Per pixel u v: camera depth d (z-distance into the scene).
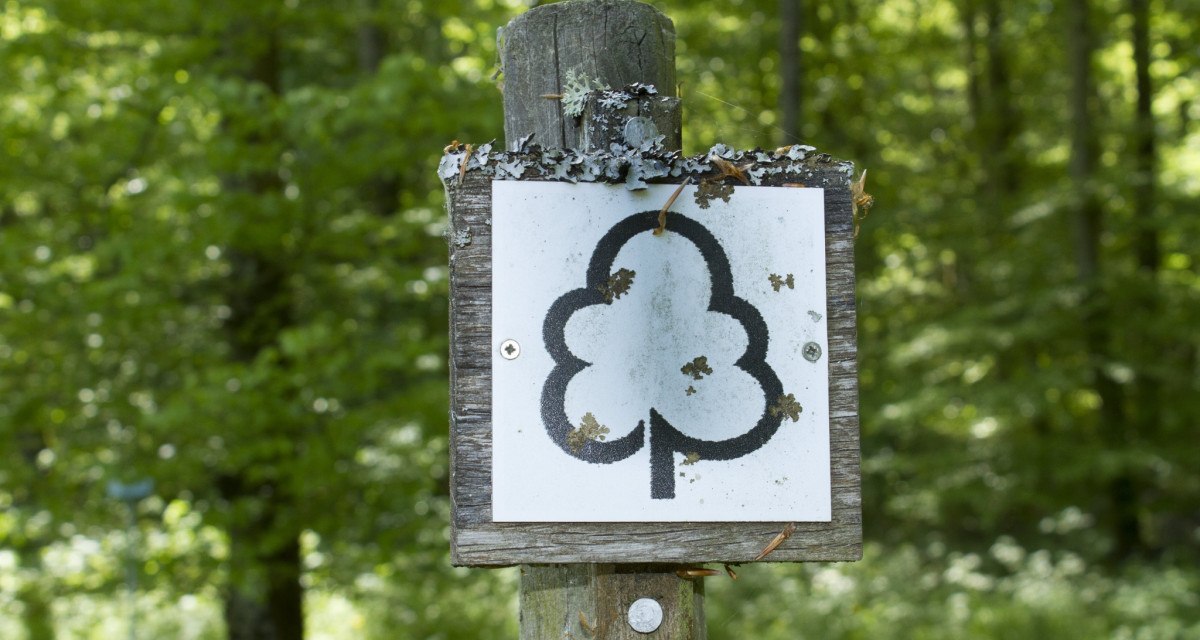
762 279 1.94
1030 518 14.38
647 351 1.90
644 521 1.87
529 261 1.89
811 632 9.80
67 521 6.54
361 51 9.71
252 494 6.97
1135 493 12.54
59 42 6.36
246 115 6.11
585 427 1.87
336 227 7.00
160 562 6.57
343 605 10.01
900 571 11.63
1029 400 11.10
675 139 2.05
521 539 1.84
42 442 6.88
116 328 6.64
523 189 1.90
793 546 1.90
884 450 13.97
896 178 14.49
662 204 1.93
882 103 15.29
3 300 6.41
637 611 2.00
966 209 13.63
